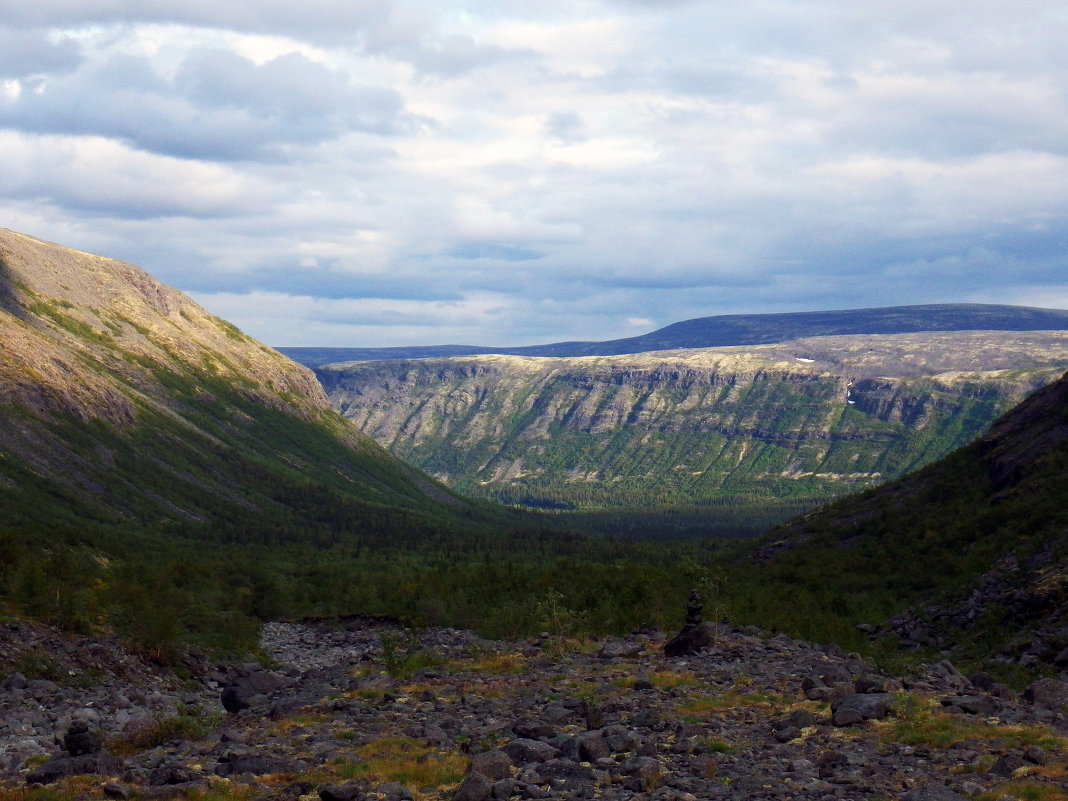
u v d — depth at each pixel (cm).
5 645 5597
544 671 5653
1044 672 5547
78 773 3344
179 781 3075
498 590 12069
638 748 3173
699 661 5616
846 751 3067
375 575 17112
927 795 2403
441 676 5575
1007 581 7775
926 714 3516
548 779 2827
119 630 6700
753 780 2725
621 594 9038
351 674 6056
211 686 6469
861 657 6175
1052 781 2533
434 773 3033
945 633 7738
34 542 12481
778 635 6881
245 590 13100
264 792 2953
